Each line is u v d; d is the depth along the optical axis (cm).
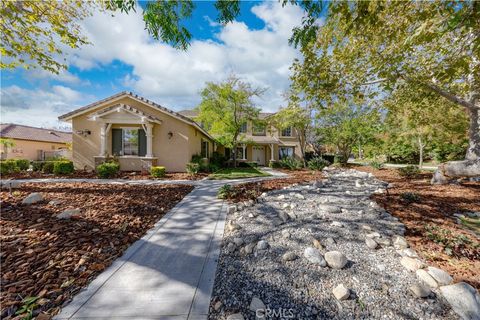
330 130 1914
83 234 344
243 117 1525
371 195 614
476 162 674
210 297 213
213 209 498
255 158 2258
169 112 1153
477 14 260
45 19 591
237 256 291
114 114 1097
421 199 547
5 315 186
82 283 231
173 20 349
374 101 869
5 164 1015
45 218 402
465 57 370
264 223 403
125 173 1060
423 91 655
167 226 398
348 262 269
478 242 304
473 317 185
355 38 477
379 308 197
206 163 1286
